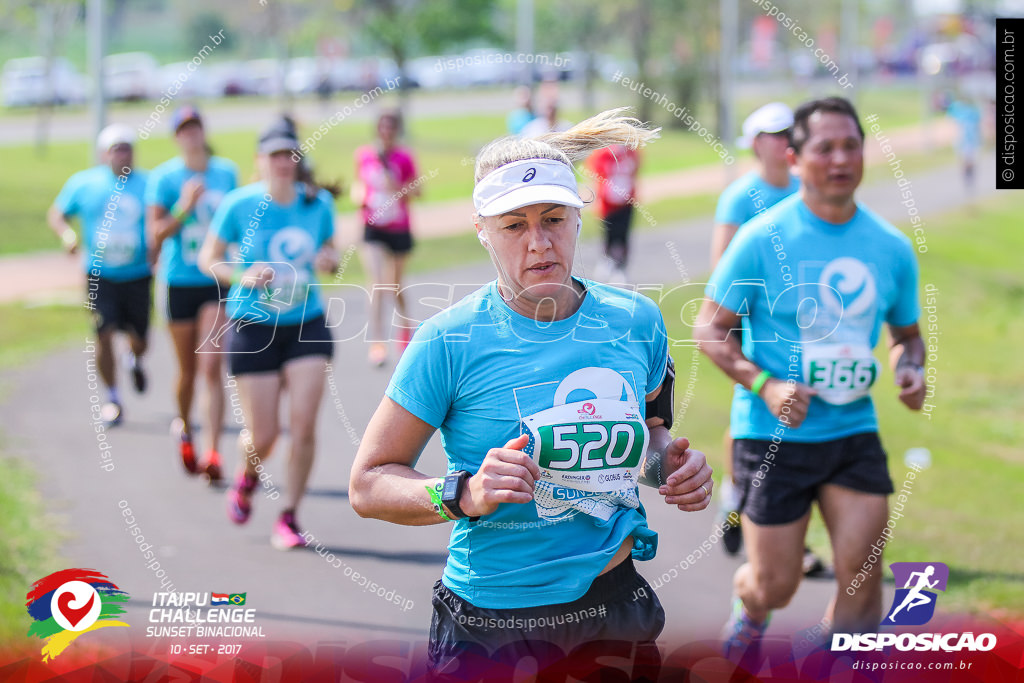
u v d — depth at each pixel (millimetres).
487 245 3180
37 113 39781
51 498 6766
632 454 3176
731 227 6176
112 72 43250
